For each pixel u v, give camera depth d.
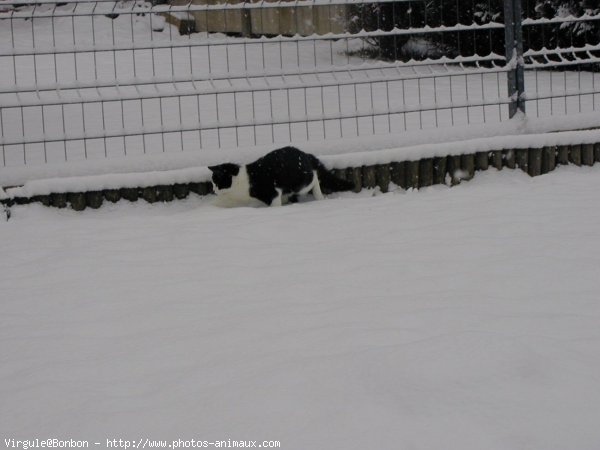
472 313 6.39
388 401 5.55
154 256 7.14
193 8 8.02
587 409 5.42
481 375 5.85
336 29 10.88
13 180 7.86
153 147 8.48
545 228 7.29
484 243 7.12
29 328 6.48
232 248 7.20
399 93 9.62
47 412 5.75
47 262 7.12
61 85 7.93
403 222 7.48
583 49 8.60
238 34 11.38
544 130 8.52
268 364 6.09
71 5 11.73
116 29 11.23
